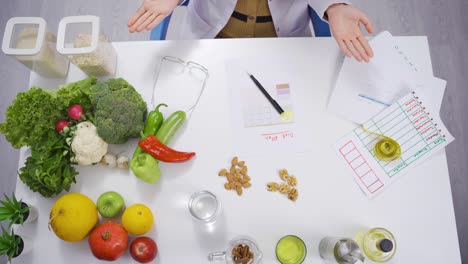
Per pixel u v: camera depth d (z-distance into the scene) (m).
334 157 0.94
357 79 0.98
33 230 0.88
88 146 0.83
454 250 0.91
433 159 0.95
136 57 0.98
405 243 0.90
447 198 0.93
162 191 0.90
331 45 1.01
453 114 1.73
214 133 0.94
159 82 0.97
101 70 0.93
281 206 0.90
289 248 0.86
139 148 0.89
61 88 0.87
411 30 1.81
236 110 0.95
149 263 0.86
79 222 0.79
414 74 0.98
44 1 1.78
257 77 0.98
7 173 1.58
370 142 0.95
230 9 1.13
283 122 0.95
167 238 0.88
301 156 0.94
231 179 0.90
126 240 0.83
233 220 0.89
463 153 1.68
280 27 1.19
